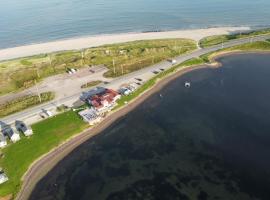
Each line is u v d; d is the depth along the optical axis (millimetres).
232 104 145875
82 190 103375
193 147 118688
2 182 106312
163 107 148000
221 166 107688
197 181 102312
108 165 113312
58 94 160125
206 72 180875
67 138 127750
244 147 116062
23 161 115188
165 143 122438
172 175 105938
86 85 167625
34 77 184375
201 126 131000
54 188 104938
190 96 156125
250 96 151875
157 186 102000
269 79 167375
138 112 145000
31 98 157750
